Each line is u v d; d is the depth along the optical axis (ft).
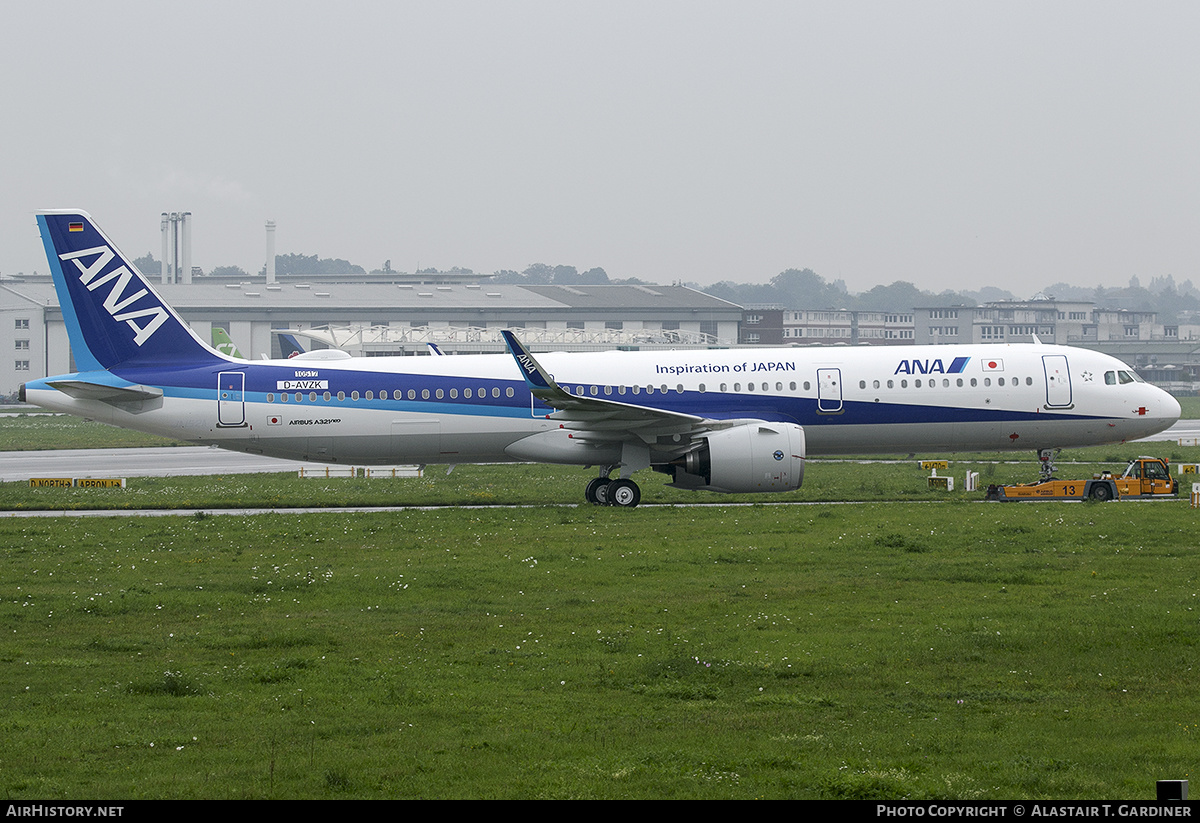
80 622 281.54
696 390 526.98
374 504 558.15
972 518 442.91
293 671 228.84
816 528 424.46
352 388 525.34
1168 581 311.06
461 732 187.83
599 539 405.80
